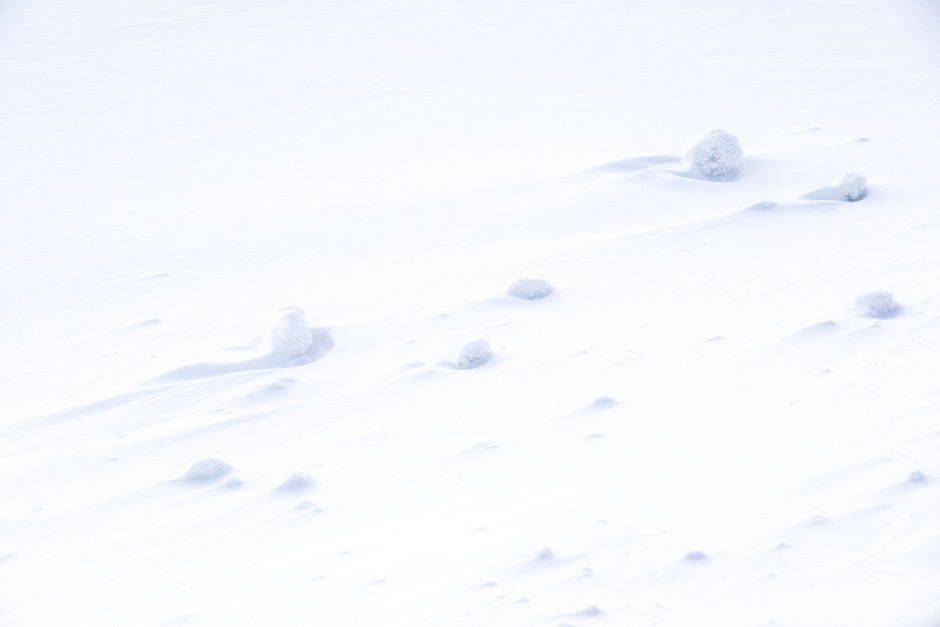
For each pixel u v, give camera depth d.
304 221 10.60
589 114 15.20
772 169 10.07
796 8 23.91
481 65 20.48
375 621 3.18
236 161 14.27
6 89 20.88
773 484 3.78
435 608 3.19
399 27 25.77
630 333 6.34
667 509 3.72
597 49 21.06
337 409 5.66
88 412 5.97
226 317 7.79
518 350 6.32
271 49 23.86
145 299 8.57
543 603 3.11
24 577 4.03
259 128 16.50
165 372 6.43
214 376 6.38
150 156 15.04
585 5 26.89
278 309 7.84
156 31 26.88
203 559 4.00
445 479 4.51
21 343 7.75
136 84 20.88
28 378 6.93
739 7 24.62
